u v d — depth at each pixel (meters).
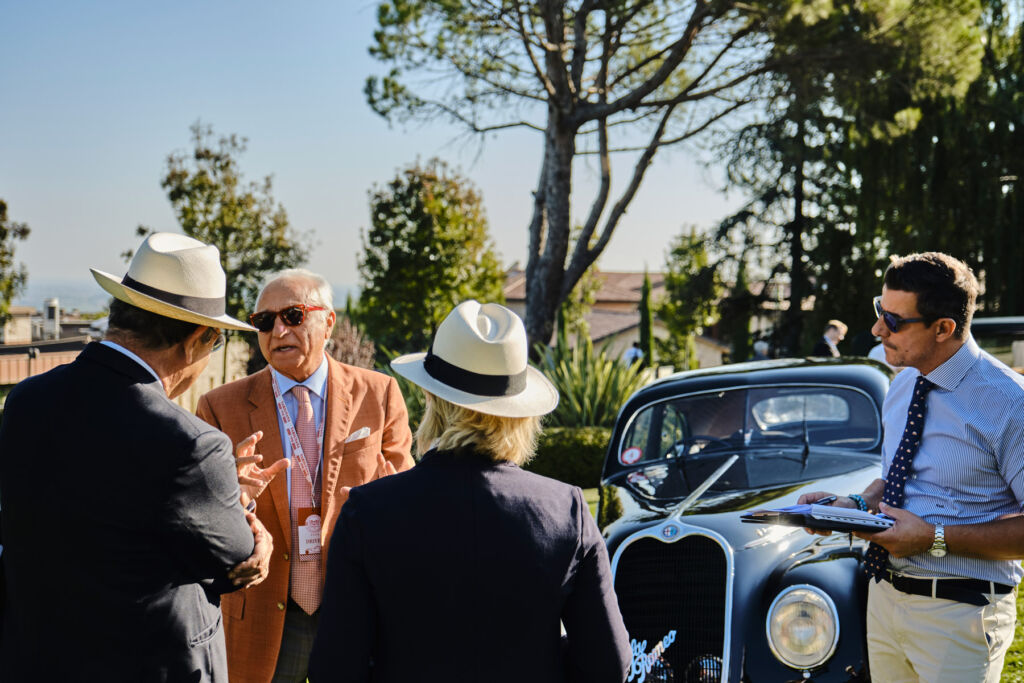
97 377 2.10
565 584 1.96
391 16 13.73
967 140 20.91
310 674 1.90
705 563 3.68
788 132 20.72
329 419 3.30
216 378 13.78
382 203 19.58
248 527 2.22
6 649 2.11
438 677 1.87
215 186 20.11
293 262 20.72
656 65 16.06
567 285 14.47
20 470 2.05
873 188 21.42
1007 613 2.70
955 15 13.00
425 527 1.92
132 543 2.01
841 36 13.08
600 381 11.95
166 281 2.21
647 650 3.65
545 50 12.35
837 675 3.37
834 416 4.76
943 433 2.72
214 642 2.21
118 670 2.01
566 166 13.73
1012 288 21.12
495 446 2.04
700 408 5.07
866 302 22.56
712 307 26.80
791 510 2.78
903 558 2.76
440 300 19.62
